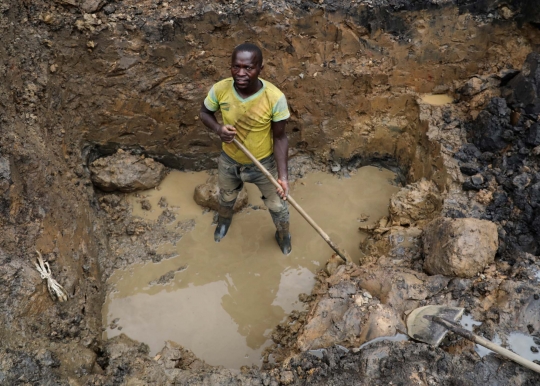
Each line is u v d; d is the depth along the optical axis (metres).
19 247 3.80
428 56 5.58
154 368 3.65
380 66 5.60
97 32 4.96
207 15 5.11
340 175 5.99
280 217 4.81
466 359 3.38
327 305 3.97
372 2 5.30
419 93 5.77
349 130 5.90
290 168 6.05
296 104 5.76
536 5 5.12
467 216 4.57
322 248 5.21
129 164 5.54
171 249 5.17
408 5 5.29
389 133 5.85
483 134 5.05
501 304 3.69
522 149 4.75
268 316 4.64
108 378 3.50
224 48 5.32
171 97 5.44
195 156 5.88
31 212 4.05
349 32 5.40
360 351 3.54
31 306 3.54
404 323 3.72
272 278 4.96
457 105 5.55
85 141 5.49
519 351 3.43
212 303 4.75
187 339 4.46
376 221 5.41
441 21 5.41
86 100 5.29
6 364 3.12
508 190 4.63
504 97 5.13
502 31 5.45
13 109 4.43
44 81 4.79
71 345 3.62
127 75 5.25
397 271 4.13
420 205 4.97
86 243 4.70
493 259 4.07
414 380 3.30
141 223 5.38
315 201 5.70
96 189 5.57
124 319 4.59
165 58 5.26
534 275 3.84
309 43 5.43
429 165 5.27
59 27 4.88
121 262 5.03
